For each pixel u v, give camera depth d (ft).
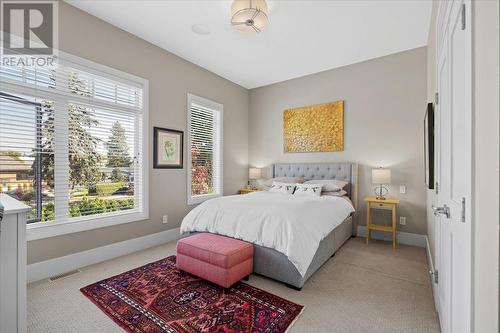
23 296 4.12
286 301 6.53
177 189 12.30
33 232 7.65
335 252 10.13
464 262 3.17
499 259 2.04
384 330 5.42
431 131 6.97
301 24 9.49
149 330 5.37
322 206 9.46
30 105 7.76
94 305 6.30
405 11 8.68
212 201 9.77
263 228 7.68
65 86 8.48
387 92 12.30
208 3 8.36
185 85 12.68
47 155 8.14
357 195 13.03
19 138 7.55
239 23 8.21
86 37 8.86
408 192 11.75
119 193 10.16
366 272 8.41
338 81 13.73
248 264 7.45
